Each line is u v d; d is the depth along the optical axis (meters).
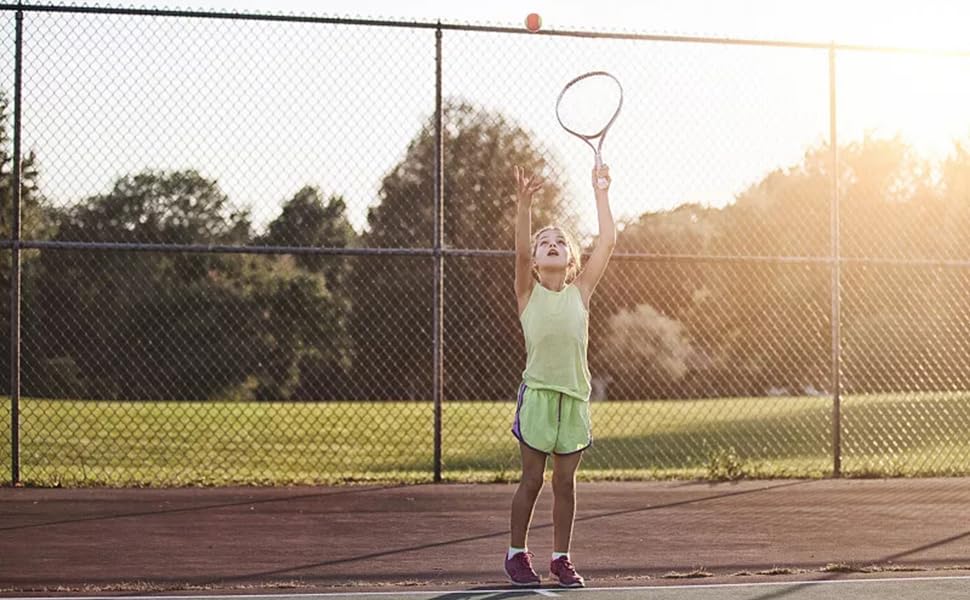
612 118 5.72
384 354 20.92
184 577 5.32
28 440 12.41
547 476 9.41
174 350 21.09
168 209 16.92
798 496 8.19
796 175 16.14
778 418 16.50
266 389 21.59
